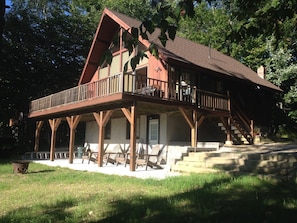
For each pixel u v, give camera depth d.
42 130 29.69
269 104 24.39
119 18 17.70
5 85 27.17
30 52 28.36
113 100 13.25
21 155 23.86
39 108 21.58
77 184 9.68
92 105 15.02
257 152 11.98
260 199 6.03
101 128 14.96
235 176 8.74
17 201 7.52
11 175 12.17
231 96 20.12
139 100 13.28
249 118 21.38
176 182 8.65
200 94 16.64
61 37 29.97
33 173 12.81
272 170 8.89
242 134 19.03
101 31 19.92
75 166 15.48
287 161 9.37
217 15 30.33
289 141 20.59
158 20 3.21
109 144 21.59
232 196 6.43
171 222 5.01
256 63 29.41
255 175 8.65
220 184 7.63
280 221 4.70
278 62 26.89
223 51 31.27
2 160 19.48
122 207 6.22
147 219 5.28
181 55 17.28
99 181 10.08
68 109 16.95
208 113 16.98
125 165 14.52
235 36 5.79
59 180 10.60
